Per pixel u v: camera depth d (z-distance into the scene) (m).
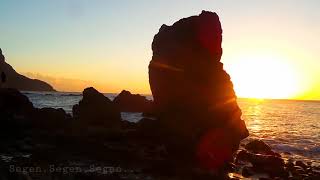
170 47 36.41
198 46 35.62
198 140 31.19
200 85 34.81
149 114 76.50
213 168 28.48
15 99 51.03
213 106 34.22
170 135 33.19
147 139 35.66
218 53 36.16
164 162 26.70
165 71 36.41
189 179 24.31
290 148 44.00
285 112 143.75
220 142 32.53
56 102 123.62
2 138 34.47
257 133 59.53
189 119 33.78
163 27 38.00
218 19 36.72
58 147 30.69
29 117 44.53
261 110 156.50
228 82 35.53
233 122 34.59
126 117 74.88
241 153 32.69
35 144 31.91
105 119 48.69
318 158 38.66
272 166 29.88
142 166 25.91
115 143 33.81
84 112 48.97
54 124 42.25
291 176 28.22
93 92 50.88
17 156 27.08
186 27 36.28
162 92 36.44
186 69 35.44
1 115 41.81
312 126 78.56
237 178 26.14
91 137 35.38
